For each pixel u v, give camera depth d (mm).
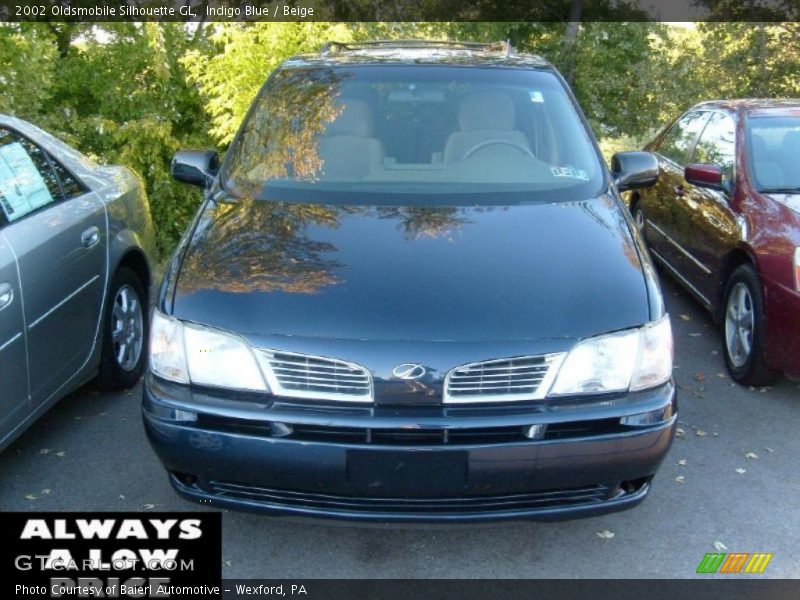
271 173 3859
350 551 3309
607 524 3500
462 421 2713
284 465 2768
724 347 5164
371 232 3309
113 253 4418
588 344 2818
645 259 3279
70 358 3949
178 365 2896
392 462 2723
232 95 7641
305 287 2949
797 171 5188
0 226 3490
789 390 4875
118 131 7410
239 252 3184
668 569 3209
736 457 4078
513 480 2777
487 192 3695
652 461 2891
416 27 9836
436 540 3383
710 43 13281
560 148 4062
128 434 4207
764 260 4590
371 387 2744
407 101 4215
